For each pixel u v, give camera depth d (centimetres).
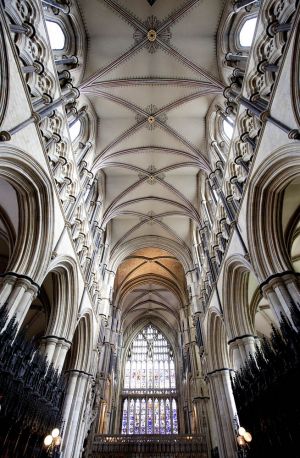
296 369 681
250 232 1025
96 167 1677
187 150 1783
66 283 1280
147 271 2911
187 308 2638
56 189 1088
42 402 896
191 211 2034
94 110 1634
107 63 1443
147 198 2109
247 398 918
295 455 673
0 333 701
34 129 909
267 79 934
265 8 948
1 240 1409
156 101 1634
